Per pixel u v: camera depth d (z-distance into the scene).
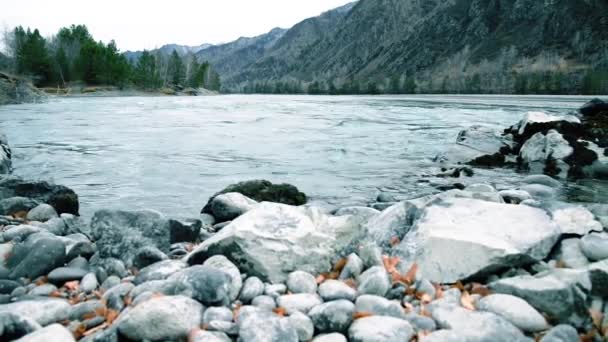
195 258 4.67
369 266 4.45
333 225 4.99
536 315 3.36
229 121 29.45
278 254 4.40
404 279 4.08
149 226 5.49
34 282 4.52
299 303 3.65
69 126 25.06
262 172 12.79
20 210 7.36
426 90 134.62
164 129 23.94
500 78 138.88
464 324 3.27
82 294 4.19
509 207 5.23
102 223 5.45
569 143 13.10
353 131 23.19
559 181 11.58
